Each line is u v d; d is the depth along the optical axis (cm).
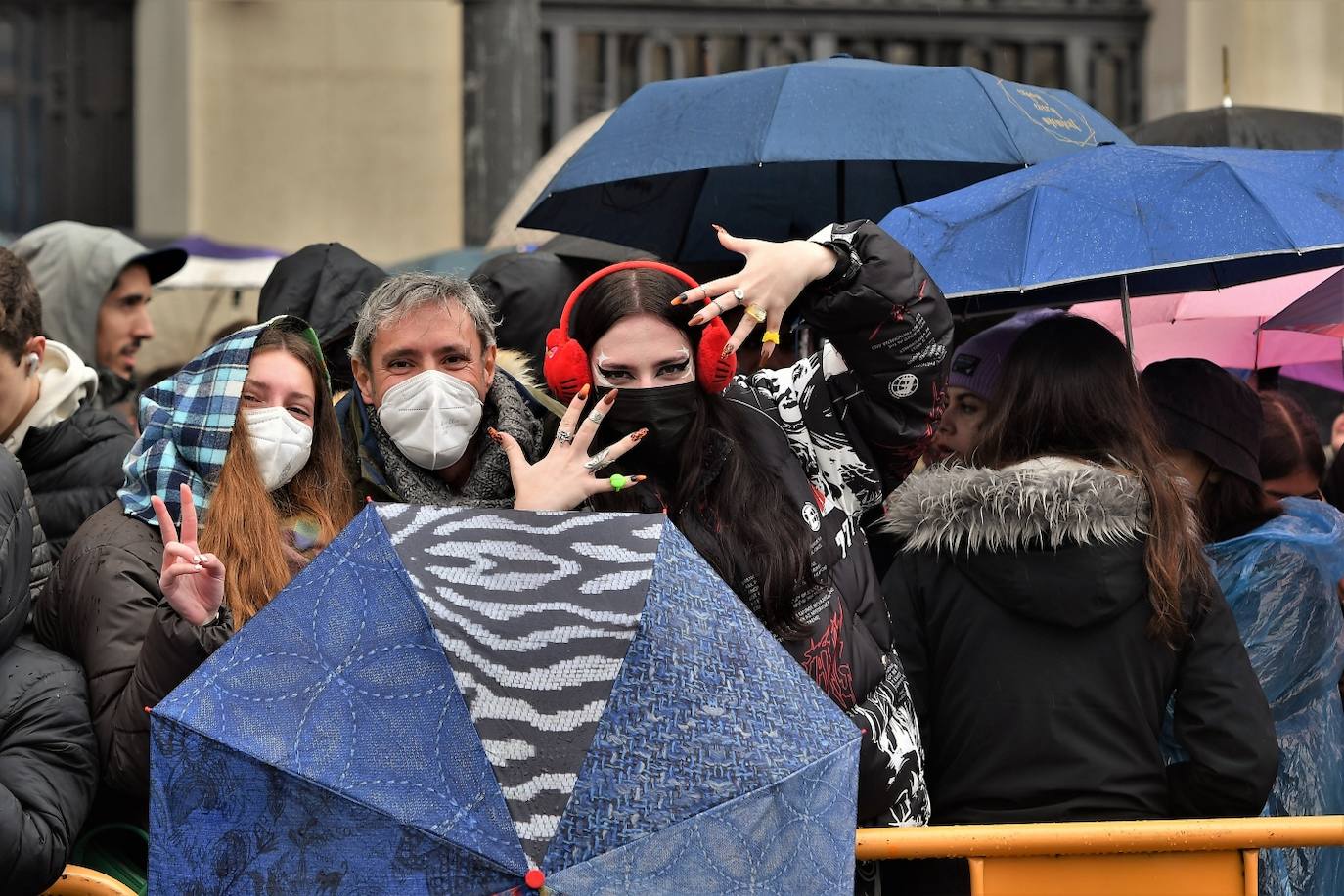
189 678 489
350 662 482
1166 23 1984
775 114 809
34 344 724
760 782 478
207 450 630
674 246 947
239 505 623
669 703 483
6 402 720
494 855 450
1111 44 2002
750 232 941
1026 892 610
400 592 490
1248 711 641
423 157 1958
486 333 671
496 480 659
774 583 602
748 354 859
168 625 547
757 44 1956
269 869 464
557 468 582
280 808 467
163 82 1920
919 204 758
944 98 827
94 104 1956
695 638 496
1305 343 1050
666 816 466
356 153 1947
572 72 1931
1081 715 644
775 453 638
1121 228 679
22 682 575
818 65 852
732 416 632
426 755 466
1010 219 701
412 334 648
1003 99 838
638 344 608
